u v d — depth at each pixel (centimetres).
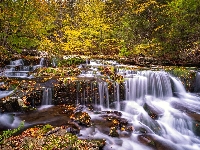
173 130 643
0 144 459
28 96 754
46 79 892
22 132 554
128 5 1691
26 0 1251
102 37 1535
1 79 934
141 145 546
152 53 1438
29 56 1374
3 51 1257
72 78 887
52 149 432
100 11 1520
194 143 586
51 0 1903
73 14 2089
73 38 1412
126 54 1483
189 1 1258
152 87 936
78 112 725
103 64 1245
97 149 482
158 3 1597
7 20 1211
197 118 680
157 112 737
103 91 832
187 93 977
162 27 1493
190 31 1291
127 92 870
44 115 692
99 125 632
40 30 1389
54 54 1430
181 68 1113
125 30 1588
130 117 718
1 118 655
